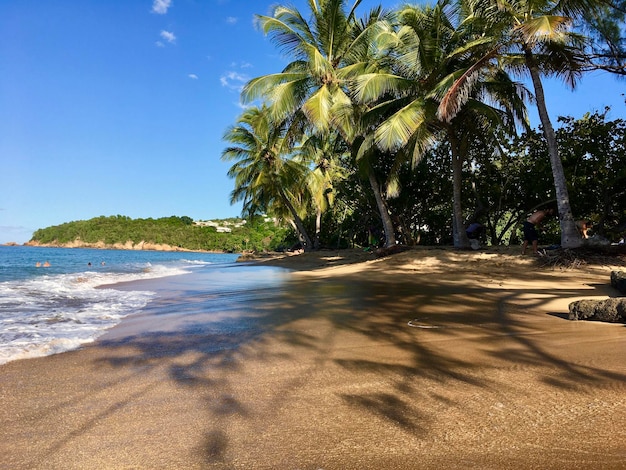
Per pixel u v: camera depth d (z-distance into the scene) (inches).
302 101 681.0
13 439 85.2
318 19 700.0
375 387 109.6
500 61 487.2
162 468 72.8
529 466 69.3
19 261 1166.3
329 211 1428.4
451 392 104.3
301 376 120.6
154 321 222.4
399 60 592.4
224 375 123.8
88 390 113.3
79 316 244.5
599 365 120.0
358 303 258.7
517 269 434.3
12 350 156.5
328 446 78.9
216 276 556.4
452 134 610.9
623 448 74.0
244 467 72.3
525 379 111.3
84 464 75.1
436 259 532.1
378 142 523.5
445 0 572.7
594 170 625.9
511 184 754.8
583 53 457.1
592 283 322.7
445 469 69.4
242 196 1289.4
